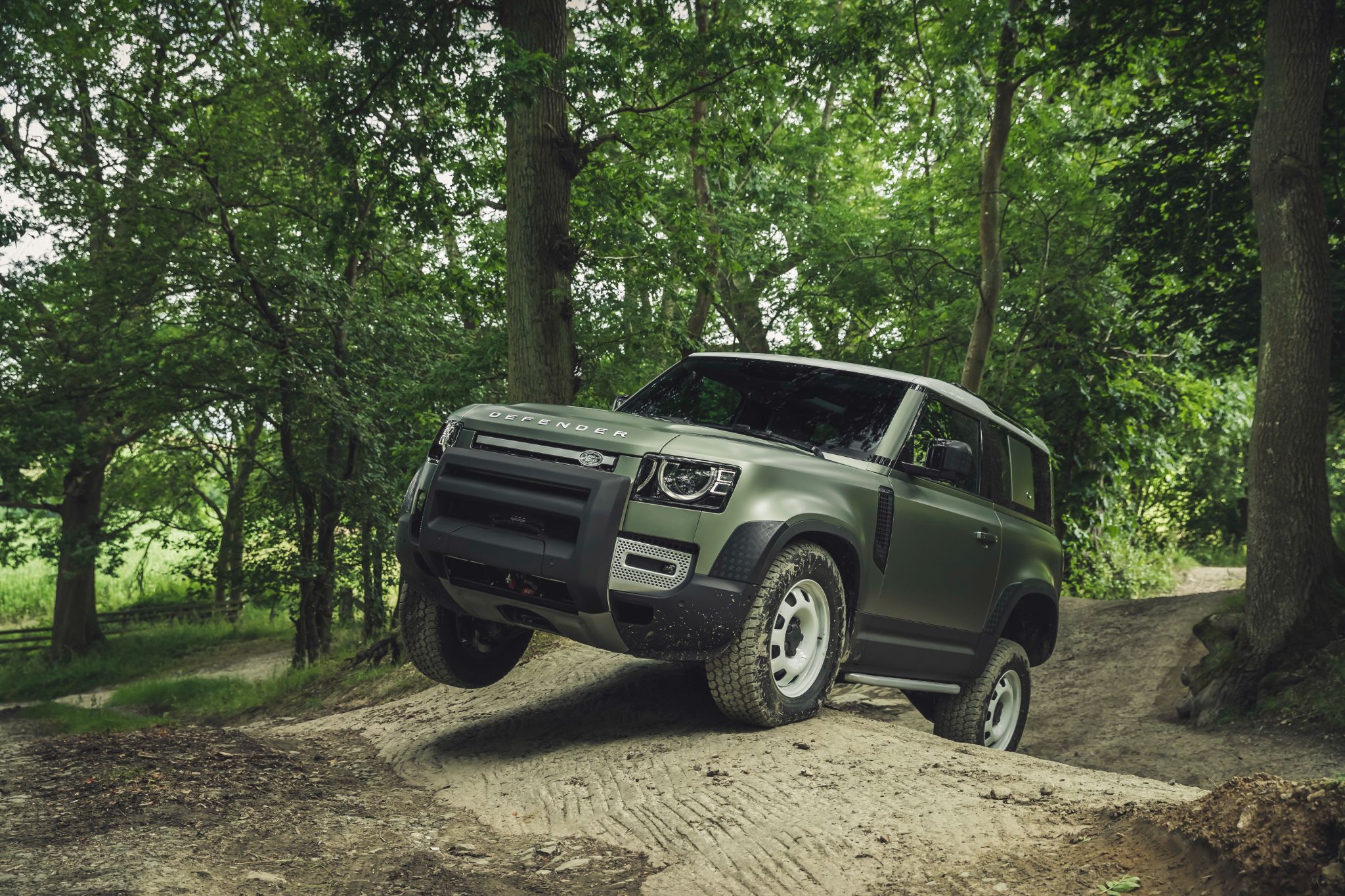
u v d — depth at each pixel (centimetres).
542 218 1103
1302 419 893
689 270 1527
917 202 2133
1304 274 896
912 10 1645
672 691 617
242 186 1962
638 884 318
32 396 2119
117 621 3341
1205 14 1322
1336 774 699
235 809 394
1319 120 916
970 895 286
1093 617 1273
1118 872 287
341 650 1789
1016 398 2039
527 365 1096
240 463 2595
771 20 1772
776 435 559
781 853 332
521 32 1083
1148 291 1609
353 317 1967
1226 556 3547
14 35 2008
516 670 818
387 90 1191
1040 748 911
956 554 573
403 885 315
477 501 473
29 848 329
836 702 913
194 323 1959
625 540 443
